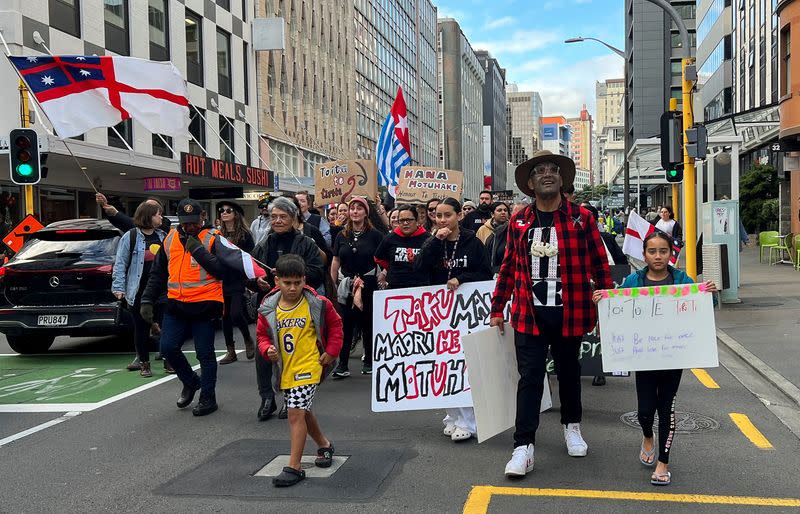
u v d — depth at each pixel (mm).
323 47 45438
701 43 53469
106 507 4445
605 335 4688
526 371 4883
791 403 6711
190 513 4328
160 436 6000
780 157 27266
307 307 4848
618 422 6113
